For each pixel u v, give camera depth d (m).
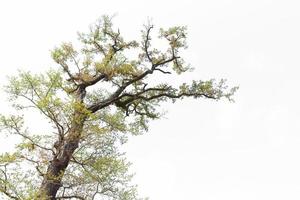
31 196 12.16
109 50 16.48
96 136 14.48
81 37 16.72
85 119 13.91
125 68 15.92
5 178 12.27
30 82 13.38
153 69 16.52
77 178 14.08
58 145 13.68
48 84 13.51
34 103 13.28
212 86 16.53
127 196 14.62
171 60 16.52
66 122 13.39
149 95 17.03
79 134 13.88
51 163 13.77
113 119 15.23
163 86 16.69
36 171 13.16
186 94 16.70
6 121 13.00
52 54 15.59
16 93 13.38
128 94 16.38
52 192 13.46
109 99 16.02
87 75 15.97
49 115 13.20
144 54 16.56
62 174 13.30
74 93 15.91
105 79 16.14
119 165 14.38
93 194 14.30
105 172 14.22
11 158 12.45
